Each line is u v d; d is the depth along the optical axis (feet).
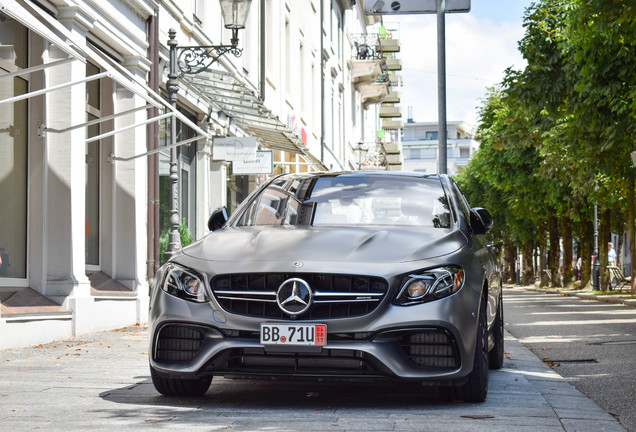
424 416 17.88
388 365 18.08
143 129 48.37
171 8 54.60
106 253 46.78
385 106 242.58
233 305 18.72
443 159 44.21
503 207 172.65
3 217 35.83
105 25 42.86
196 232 64.28
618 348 36.91
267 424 16.74
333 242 19.54
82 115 39.78
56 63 28.91
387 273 18.43
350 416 17.80
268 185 24.70
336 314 18.34
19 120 37.04
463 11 44.19
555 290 129.59
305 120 109.60
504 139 84.53
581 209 120.98
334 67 138.31
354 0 157.79
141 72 48.83
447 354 18.49
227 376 18.79
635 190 89.51
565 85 67.87
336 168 143.23
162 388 20.43
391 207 22.61
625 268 222.28
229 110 62.03
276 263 18.67
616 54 56.75
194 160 64.08
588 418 18.13
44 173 38.04
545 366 29.22
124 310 44.78
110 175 46.93
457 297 18.72
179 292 19.17
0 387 22.31
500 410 18.85
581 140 63.77
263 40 81.97
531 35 68.69
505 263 245.04
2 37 35.55
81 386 22.56
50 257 38.45
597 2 47.52
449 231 21.08
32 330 34.55
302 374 18.33
